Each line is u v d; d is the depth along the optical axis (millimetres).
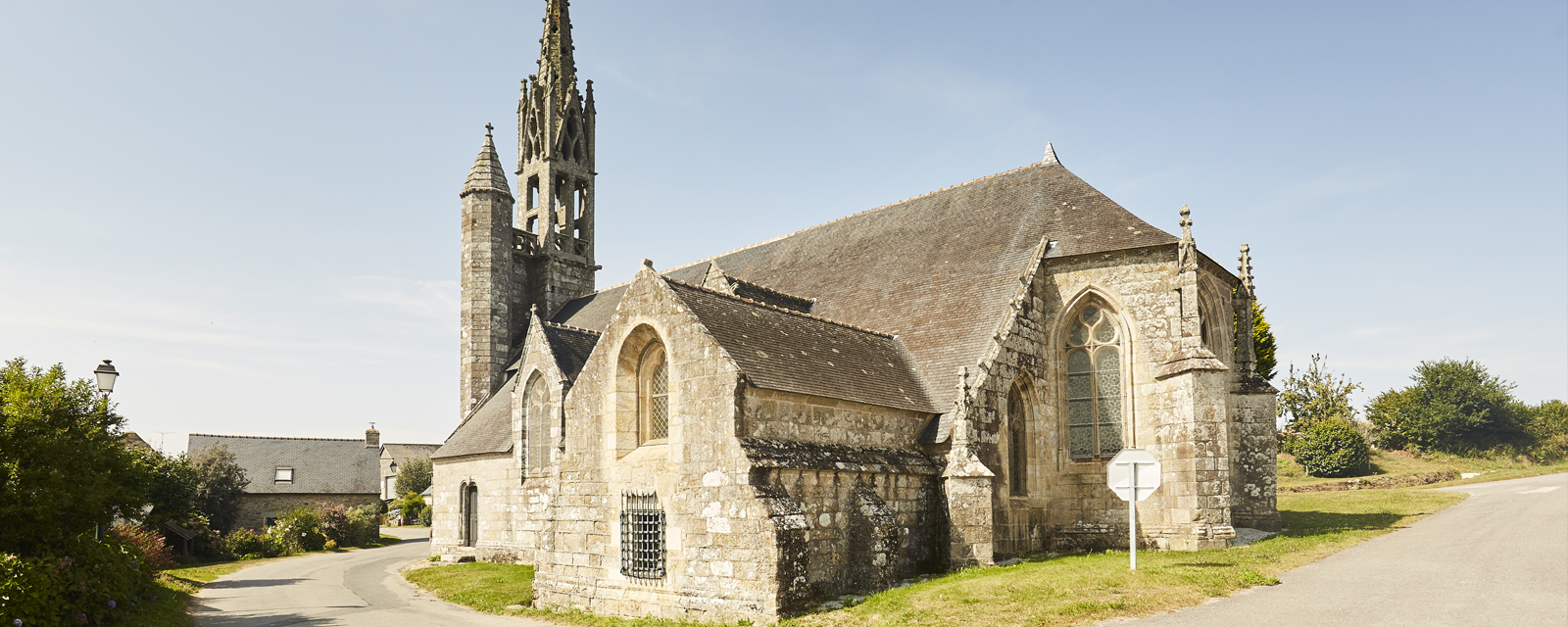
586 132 49250
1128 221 27156
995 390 23812
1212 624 14367
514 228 45594
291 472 71938
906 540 21062
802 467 18672
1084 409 26750
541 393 34219
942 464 22594
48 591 16281
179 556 46406
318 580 33594
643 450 20797
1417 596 15766
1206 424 23922
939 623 15586
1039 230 28734
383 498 84875
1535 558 19391
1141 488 18938
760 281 36281
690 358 19578
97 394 22281
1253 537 26188
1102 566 19453
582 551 21688
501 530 35312
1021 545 24547
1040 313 26703
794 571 17625
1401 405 79312
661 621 19062
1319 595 16234
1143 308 25734
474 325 43375
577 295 47344
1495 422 77375
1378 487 51906
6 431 18484
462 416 43062
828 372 21359
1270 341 47562
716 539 18422
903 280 30625
